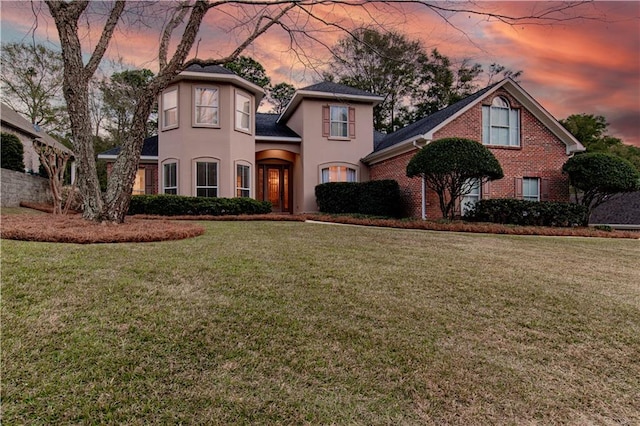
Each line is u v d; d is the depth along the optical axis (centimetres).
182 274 417
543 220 1288
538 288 449
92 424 185
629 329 340
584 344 307
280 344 276
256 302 349
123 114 2661
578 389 245
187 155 1392
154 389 215
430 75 2414
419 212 1321
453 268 529
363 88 2375
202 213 1255
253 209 1355
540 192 1420
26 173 1495
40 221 714
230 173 1430
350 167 1695
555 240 963
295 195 1766
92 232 605
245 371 240
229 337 279
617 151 2617
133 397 207
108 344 257
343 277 446
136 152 755
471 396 230
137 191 1739
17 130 1898
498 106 1403
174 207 1219
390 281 443
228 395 215
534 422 211
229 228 876
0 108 1920
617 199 1731
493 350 289
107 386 214
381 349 279
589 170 1321
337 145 1684
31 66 2405
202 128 1407
